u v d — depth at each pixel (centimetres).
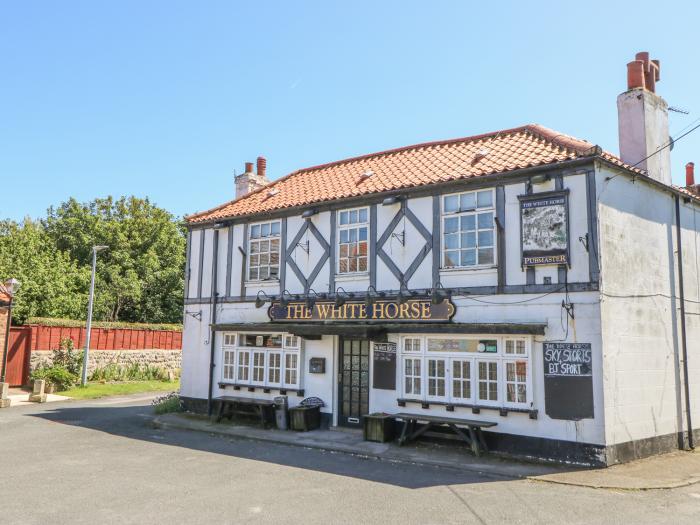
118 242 3209
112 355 2219
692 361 1161
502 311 1020
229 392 1414
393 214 1188
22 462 916
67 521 621
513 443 983
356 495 739
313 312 1272
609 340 933
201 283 1514
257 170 1806
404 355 1134
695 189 1509
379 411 1155
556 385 950
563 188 983
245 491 753
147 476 830
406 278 1151
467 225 1088
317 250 1304
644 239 1064
